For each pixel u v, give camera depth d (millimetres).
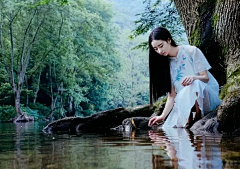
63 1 11156
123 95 32344
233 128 2277
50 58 20406
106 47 25500
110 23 29266
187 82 2555
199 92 2535
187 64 2750
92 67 22906
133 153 1084
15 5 16828
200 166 788
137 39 35156
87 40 22250
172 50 2764
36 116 19938
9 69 18562
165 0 7855
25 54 19266
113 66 26844
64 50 19875
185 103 2561
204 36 3922
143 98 34125
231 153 1009
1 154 1166
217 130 2318
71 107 25297
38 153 1152
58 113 22656
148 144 1384
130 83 32281
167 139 1642
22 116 16312
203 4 4035
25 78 20875
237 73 3229
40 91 24500
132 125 3199
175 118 2785
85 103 28016
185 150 1116
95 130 3109
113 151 1156
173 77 2791
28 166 858
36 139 1938
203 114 2670
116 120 3900
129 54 32906
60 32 18719
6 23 18188
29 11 17594
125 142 1525
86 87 25781
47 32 18562
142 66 35812
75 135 2289
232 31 3547
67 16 18719
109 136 2047
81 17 20234
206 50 3869
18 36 18500
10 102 21281
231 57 3578
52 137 2105
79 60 22516
